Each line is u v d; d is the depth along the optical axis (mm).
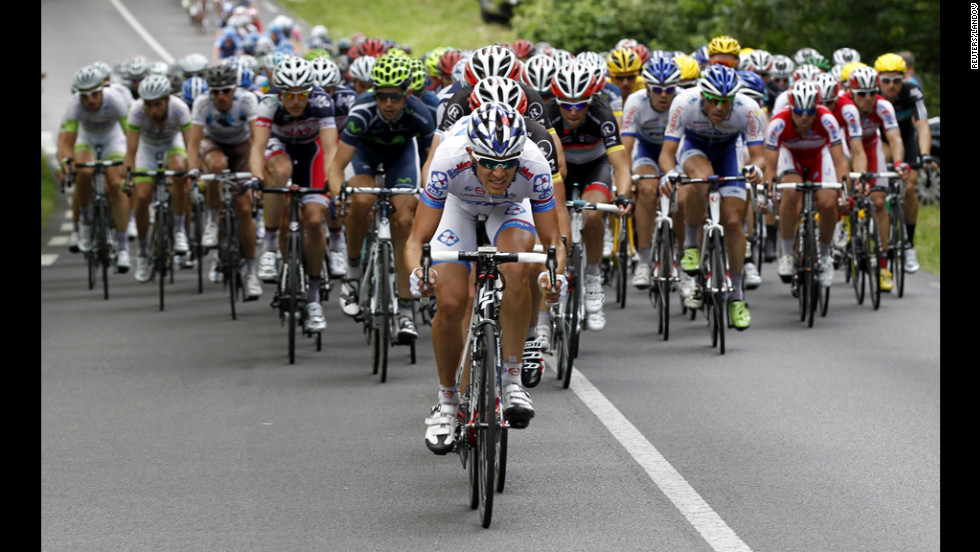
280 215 30641
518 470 19078
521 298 18047
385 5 166750
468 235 19016
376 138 27547
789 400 23875
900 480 18312
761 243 43531
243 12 114875
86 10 163750
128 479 18859
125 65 53312
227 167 36594
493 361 16250
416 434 21562
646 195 33344
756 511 16875
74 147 41469
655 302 33219
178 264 47812
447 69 40219
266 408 23750
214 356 29438
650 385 25422
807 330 32250
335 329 33594
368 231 28359
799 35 81500
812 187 32500
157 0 174500
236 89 36781
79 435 21719
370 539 15961
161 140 41188
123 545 15844
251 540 15984
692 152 30609
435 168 17859
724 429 21594
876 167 38062
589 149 27641
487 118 16469
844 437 20953
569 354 24922
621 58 34250
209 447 20797
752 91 33688
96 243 39031
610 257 39625
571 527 16281
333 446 20766
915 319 33750
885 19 78125
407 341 27156
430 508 17266
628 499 17484
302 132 30688
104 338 32062
